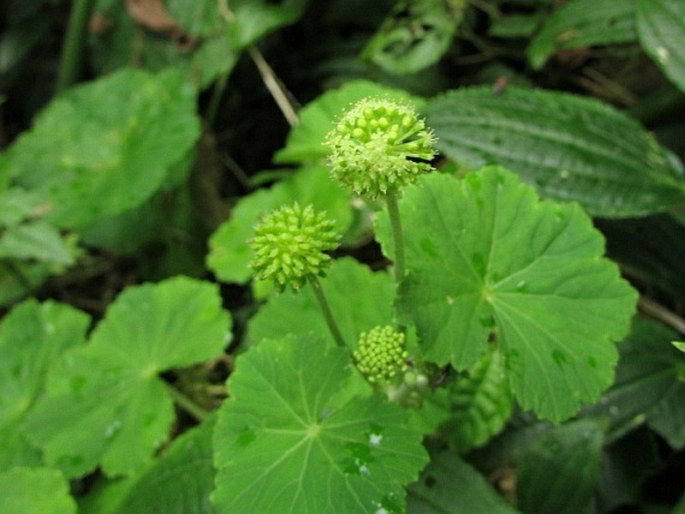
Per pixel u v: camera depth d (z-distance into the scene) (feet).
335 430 0.30
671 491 0.45
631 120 0.47
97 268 0.70
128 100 0.63
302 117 0.55
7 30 0.83
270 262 0.29
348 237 0.52
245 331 0.55
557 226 0.34
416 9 0.61
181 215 0.65
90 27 0.74
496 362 0.39
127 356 0.47
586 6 0.53
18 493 0.41
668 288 0.48
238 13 0.65
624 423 0.41
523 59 0.66
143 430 0.44
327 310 0.32
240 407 0.31
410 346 0.37
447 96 0.49
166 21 0.70
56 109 0.65
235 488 0.29
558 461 0.38
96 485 0.47
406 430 0.29
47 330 0.52
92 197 0.59
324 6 0.71
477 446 0.40
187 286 0.48
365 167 0.25
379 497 0.28
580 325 0.32
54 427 0.45
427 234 0.32
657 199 0.45
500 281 0.33
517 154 0.46
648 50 0.48
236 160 0.73
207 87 0.70
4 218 0.58
